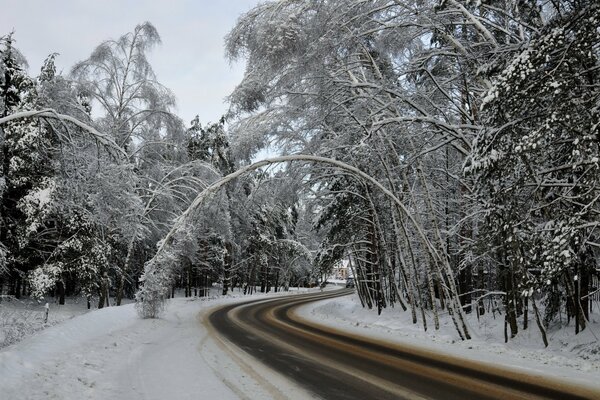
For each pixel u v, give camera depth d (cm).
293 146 1986
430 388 691
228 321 1992
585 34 749
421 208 2122
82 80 2219
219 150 3119
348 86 1523
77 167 1230
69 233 2208
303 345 1209
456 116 1678
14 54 1708
